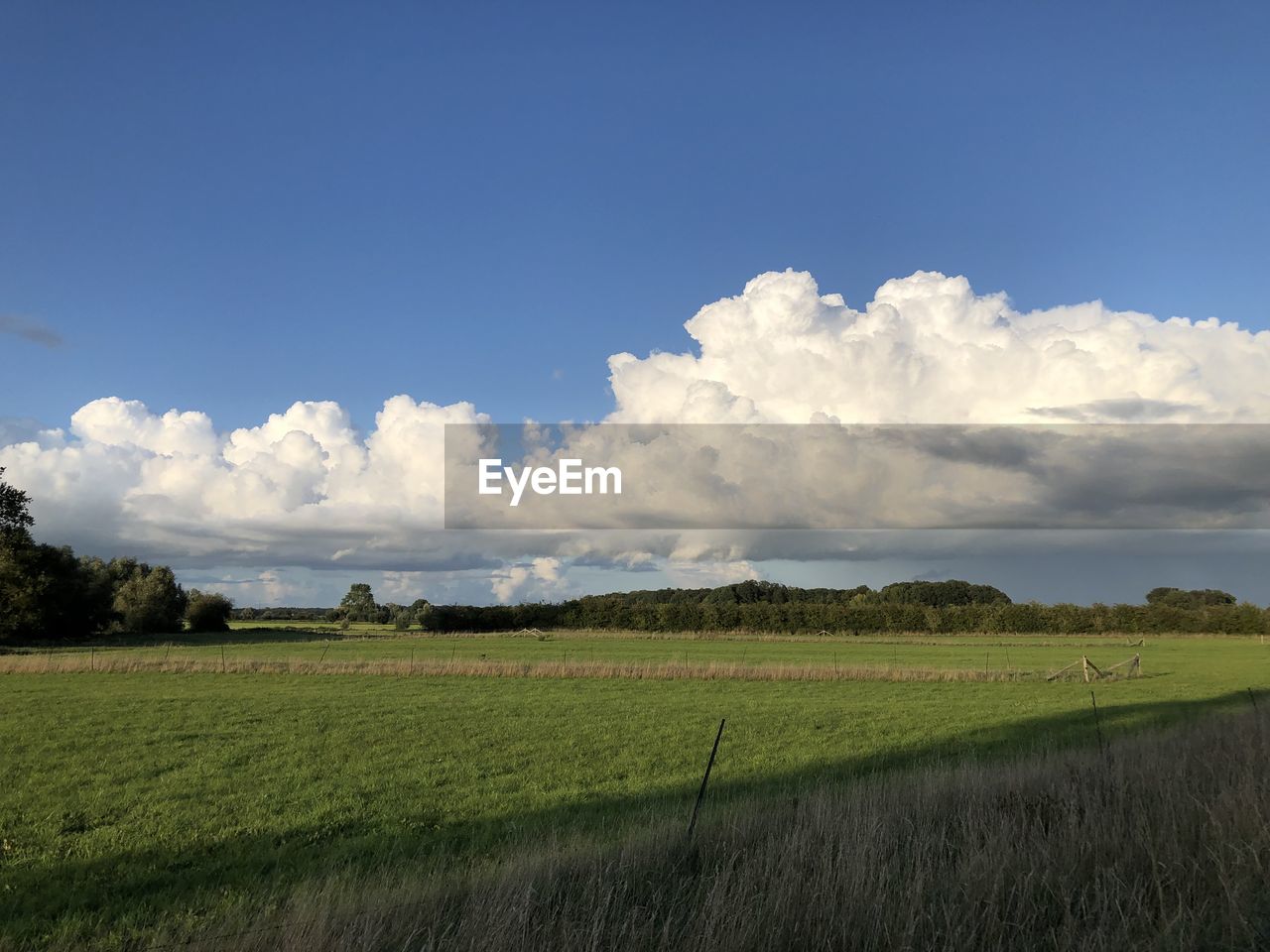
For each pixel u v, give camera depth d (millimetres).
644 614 118125
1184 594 156000
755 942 6180
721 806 13516
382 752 20969
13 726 25578
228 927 7254
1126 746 15305
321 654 71062
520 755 20625
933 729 26188
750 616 116438
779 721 28000
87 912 9289
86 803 15023
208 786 16516
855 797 10523
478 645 88438
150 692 36531
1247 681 47188
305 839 12508
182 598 123875
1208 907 6781
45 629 92062
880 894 6688
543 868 8234
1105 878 7090
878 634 113500
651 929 6520
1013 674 48688
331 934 6336
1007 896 7023
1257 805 9156
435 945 6273
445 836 12586
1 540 90188
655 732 25000
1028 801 10305
